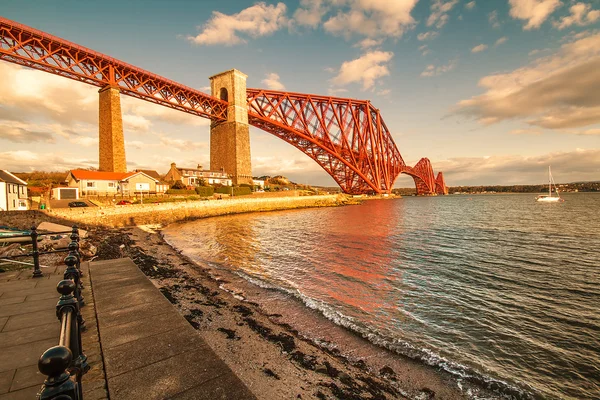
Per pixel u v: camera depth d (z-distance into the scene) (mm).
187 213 45906
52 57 42062
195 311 9188
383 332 8484
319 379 6254
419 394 5996
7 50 37344
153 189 50062
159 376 2914
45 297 5402
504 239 26047
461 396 5984
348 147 101812
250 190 67062
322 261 17406
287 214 57281
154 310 4453
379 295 11633
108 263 7395
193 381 2859
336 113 100438
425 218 48062
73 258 3893
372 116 116875
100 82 46938
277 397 5656
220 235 28109
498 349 7723
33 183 55531
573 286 12875
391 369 6754
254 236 27562
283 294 11352
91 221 30609
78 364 2256
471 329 8812
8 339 3834
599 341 8141
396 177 146875
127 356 3236
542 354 7523
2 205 28828
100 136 48250
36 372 3146
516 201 119625
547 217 47500
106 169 47125
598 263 17094
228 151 69562
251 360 6777
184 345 3486
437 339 8195
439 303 10867
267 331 8172
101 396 2689
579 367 6988
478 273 15000
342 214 57688
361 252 20188
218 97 71375
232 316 9008
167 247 20703
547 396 6031
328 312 9703
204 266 15328
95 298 4949
